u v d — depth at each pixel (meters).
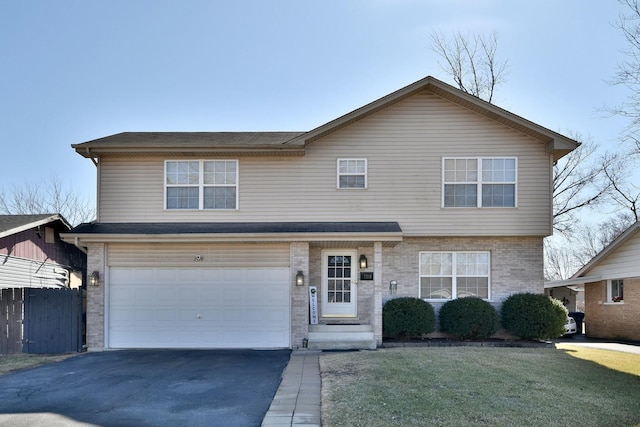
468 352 11.28
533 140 14.12
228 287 13.27
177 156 14.16
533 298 13.55
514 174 14.09
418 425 6.02
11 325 12.66
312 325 13.55
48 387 8.67
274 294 13.24
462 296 14.18
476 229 13.95
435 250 14.33
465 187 14.09
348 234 12.71
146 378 9.35
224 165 14.22
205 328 13.21
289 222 13.98
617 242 18.33
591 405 6.90
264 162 14.19
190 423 6.57
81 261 20.80
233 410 7.16
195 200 14.11
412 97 14.30
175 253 13.34
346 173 14.16
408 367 9.27
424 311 13.38
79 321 12.80
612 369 9.63
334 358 10.84
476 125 14.19
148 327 13.20
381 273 13.35
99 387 8.64
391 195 14.06
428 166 14.12
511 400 7.07
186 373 9.79
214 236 12.70
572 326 20.53
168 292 13.28
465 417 6.29
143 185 14.09
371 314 14.08
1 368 10.49
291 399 7.43
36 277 16.98
